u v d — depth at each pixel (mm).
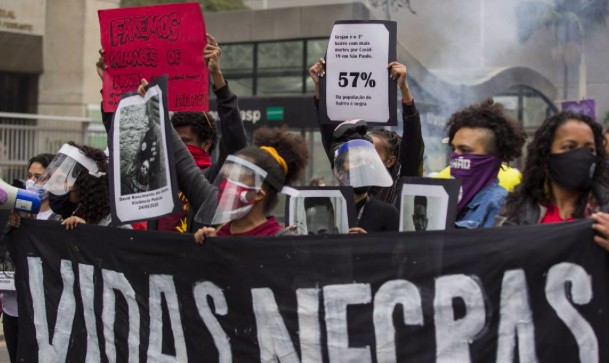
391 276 3375
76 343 4270
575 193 3314
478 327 3264
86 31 22484
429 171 21469
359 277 3410
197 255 3684
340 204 3902
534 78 26766
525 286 3215
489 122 3807
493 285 3246
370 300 3396
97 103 22859
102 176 4797
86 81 22578
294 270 3484
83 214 4773
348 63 4750
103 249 4082
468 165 3787
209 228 3678
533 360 3199
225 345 3635
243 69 22625
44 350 4414
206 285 3674
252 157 3578
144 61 4398
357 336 3408
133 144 3889
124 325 4016
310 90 21969
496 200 3719
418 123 4738
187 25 4305
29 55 22375
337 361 3430
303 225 3893
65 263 4309
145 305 3904
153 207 3812
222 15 22703
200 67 4305
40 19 22422
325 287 3445
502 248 3236
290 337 3490
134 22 4391
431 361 3314
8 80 22562
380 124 4727
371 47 4711
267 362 3533
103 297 4105
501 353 3236
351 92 4750
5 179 17797
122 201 3922
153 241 3850
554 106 28109
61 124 18906
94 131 19266
